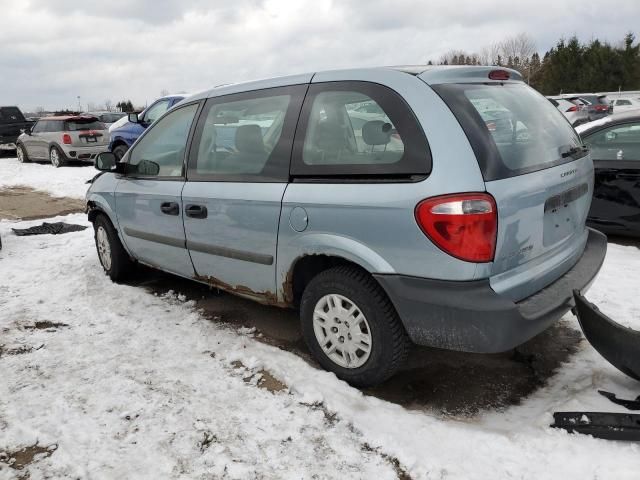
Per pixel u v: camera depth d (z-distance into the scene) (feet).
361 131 9.26
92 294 15.12
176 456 8.17
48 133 50.14
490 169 8.11
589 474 7.52
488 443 8.23
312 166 9.87
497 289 8.22
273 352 11.28
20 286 15.98
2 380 10.42
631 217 18.19
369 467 7.90
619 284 14.78
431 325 8.50
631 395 9.42
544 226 9.14
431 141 8.38
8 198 33.78
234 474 7.79
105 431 8.77
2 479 7.75
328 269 9.87
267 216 10.43
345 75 9.87
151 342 12.01
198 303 14.34
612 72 152.46
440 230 8.08
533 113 10.11
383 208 8.65
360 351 9.71
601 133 18.70
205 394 9.82
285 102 10.66
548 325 8.80
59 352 11.57
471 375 10.46
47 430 8.82
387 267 8.77
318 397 9.50
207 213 11.75
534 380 10.22
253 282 11.28
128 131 41.42
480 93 9.26
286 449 8.31
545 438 8.25
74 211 29.04
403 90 8.93
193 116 12.70
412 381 10.31
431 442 8.33
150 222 13.66
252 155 11.03
